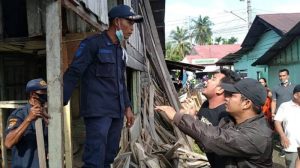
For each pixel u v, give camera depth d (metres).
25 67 8.25
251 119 2.69
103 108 3.33
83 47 3.25
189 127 2.72
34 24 4.37
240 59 29.50
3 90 8.02
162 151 7.56
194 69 22.44
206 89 3.65
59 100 2.79
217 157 2.90
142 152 6.84
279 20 19.53
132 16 3.41
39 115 2.99
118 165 5.95
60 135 2.78
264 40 22.75
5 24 5.21
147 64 11.95
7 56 8.12
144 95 10.85
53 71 2.80
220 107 3.58
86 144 3.37
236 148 2.58
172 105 11.83
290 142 5.84
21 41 5.12
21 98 8.20
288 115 5.83
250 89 2.67
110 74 3.35
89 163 3.29
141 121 9.62
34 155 3.35
